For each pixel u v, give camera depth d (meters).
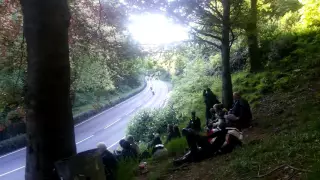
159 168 7.03
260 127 8.60
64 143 2.72
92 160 2.78
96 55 6.23
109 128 27.50
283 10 17.23
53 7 2.61
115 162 6.49
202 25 12.02
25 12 2.62
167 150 8.88
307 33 16.03
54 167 2.69
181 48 12.14
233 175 4.96
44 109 2.64
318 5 16.06
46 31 2.59
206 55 19.38
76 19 5.66
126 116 32.31
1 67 5.42
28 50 2.65
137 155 8.60
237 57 18.95
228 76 11.90
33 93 2.64
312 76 12.20
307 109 7.98
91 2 5.94
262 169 4.68
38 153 2.68
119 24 6.56
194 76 19.02
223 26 11.52
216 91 17.28
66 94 2.73
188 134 6.94
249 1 14.54
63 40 2.68
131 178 6.63
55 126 2.68
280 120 8.49
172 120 16.30
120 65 7.50
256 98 13.34
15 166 18.06
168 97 21.66
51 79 2.63
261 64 16.59
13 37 5.22
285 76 13.94
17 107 5.47
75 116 30.34
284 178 4.11
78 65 6.21
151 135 16.08
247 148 6.19
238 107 9.23
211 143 7.05
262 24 16.12
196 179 5.62
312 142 4.99
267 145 5.66
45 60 2.60
